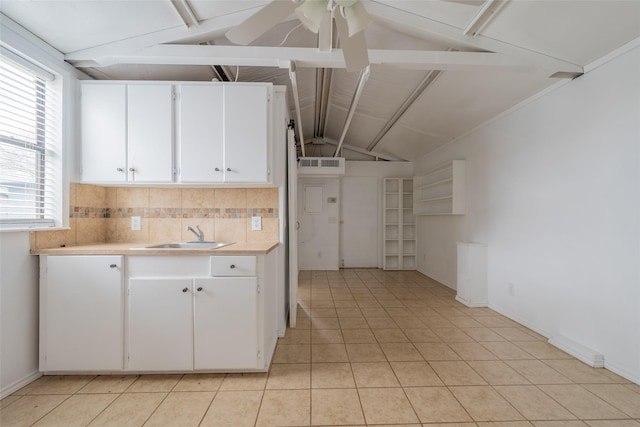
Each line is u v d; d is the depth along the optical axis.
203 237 2.60
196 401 1.73
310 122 5.07
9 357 1.79
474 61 2.15
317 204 5.95
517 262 3.01
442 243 4.79
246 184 2.41
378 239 6.15
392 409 1.66
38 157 2.02
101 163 2.25
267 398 1.76
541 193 2.69
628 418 1.58
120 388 1.85
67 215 2.16
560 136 2.48
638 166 1.89
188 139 2.28
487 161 3.53
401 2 1.97
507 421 1.57
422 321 3.05
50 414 1.61
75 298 1.95
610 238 2.06
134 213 2.61
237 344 1.99
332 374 2.03
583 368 2.09
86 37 1.98
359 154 6.28
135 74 2.54
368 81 3.37
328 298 3.90
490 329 2.83
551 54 2.16
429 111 3.70
